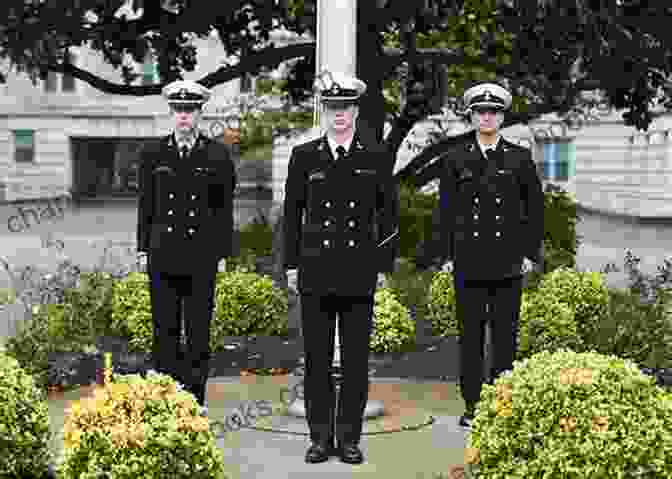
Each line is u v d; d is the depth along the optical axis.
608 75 17.16
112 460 5.37
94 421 5.48
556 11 15.59
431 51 19.00
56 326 11.02
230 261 16.62
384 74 18.70
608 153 37.75
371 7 16.44
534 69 18.12
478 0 17.48
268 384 10.20
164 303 8.33
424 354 11.96
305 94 21.91
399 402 9.41
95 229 31.94
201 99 8.23
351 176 7.16
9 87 46.62
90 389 9.85
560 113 20.30
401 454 7.47
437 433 8.14
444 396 9.81
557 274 12.77
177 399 5.64
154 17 18.23
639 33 16.47
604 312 12.16
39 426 6.12
